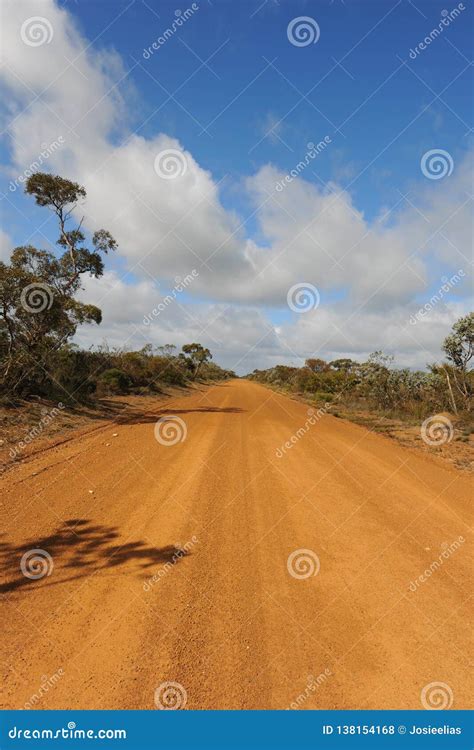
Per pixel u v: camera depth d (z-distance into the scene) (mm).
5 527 5254
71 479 7312
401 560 4777
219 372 100312
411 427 16781
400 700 2766
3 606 3637
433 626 3561
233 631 3389
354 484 7781
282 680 2883
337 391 35531
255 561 4629
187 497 6629
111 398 22406
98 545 4859
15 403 14586
